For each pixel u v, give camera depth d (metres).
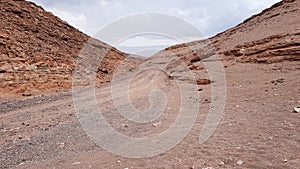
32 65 33.06
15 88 27.92
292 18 45.06
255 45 34.69
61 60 39.38
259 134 8.17
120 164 6.86
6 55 31.98
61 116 15.96
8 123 14.94
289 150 6.50
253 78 23.66
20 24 44.72
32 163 8.27
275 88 17.16
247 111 12.18
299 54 26.00
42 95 27.28
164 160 6.80
